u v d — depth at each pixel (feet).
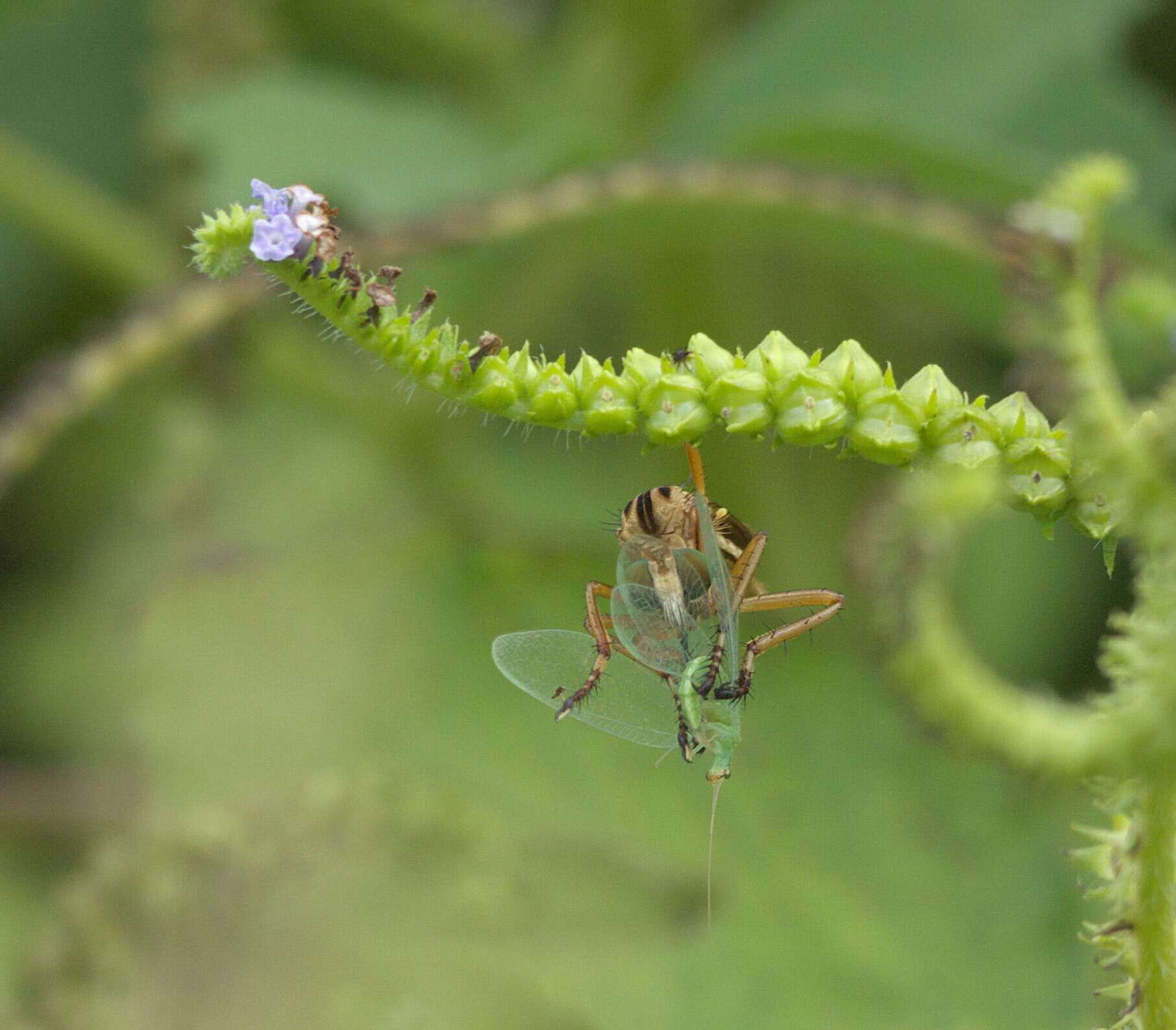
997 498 1.07
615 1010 1.59
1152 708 1.07
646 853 1.66
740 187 1.55
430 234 1.52
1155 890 1.09
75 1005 1.41
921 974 1.55
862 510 1.22
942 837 1.60
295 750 1.75
